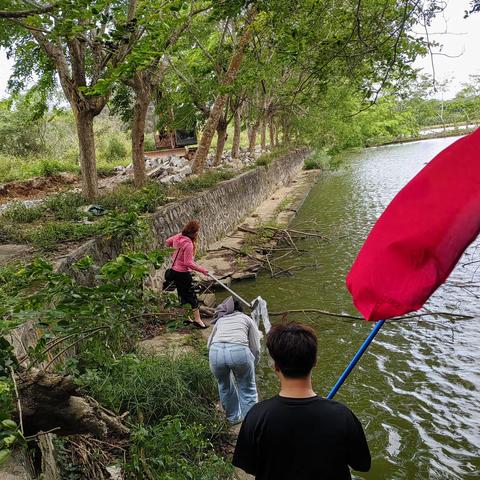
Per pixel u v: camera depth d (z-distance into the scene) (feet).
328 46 24.17
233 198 50.26
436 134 178.70
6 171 57.57
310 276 32.14
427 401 16.90
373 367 19.52
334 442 6.31
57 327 11.03
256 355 15.44
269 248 38.70
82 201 32.96
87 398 10.58
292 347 6.59
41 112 45.19
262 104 77.82
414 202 7.01
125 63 24.57
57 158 74.54
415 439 14.99
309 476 6.31
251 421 6.60
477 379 18.04
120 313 12.02
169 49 33.86
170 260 29.60
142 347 19.40
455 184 6.82
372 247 7.26
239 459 6.71
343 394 17.70
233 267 33.94
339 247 39.50
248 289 30.37
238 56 43.91
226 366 14.43
